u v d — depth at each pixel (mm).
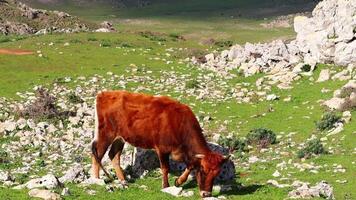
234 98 46906
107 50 70062
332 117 37094
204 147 21109
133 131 21688
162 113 21297
